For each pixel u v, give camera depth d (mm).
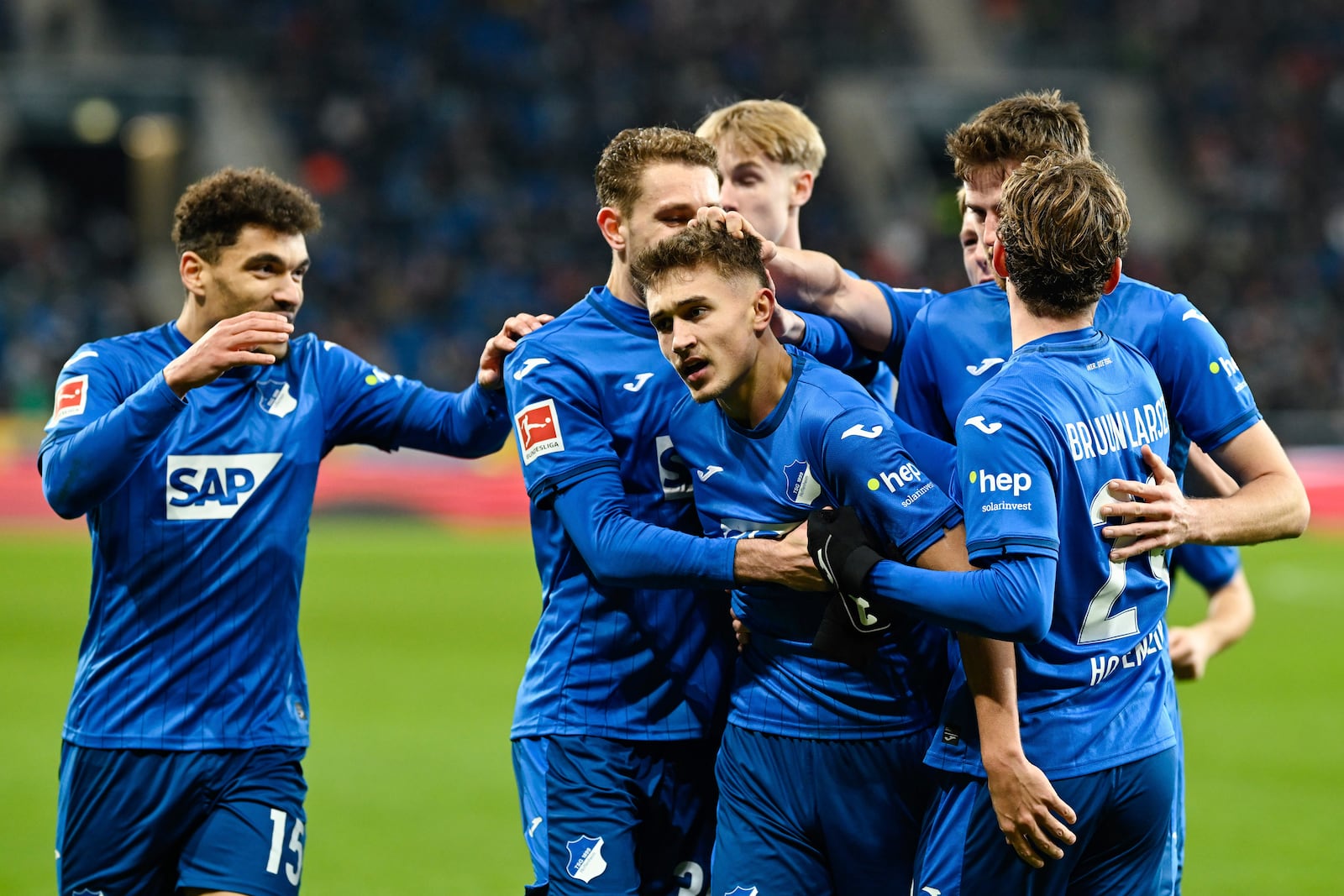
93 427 12258
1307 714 33906
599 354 12938
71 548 62156
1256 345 93000
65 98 99500
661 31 109062
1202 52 115062
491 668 38500
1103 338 11625
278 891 12672
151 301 95188
